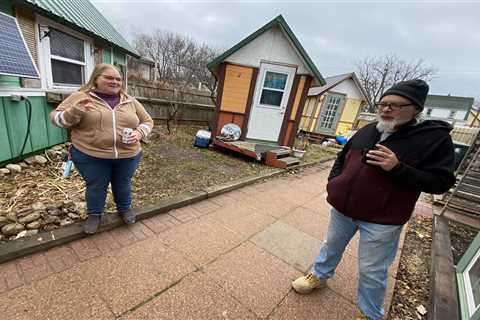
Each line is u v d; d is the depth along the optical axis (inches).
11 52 113.3
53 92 154.9
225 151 250.7
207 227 107.7
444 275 87.4
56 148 162.9
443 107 1296.8
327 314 70.9
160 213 112.0
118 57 258.2
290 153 258.7
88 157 76.7
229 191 154.6
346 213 62.4
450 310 70.9
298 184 192.7
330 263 74.5
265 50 240.8
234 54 241.3
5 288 62.7
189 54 1016.2
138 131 83.4
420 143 51.1
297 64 243.1
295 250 100.7
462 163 205.9
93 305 62.2
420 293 84.7
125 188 91.4
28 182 115.4
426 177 48.9
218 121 262.1
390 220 55.7
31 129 141.9
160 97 372.8
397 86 51.9
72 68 182.7
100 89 75.7
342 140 459.8
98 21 221.1
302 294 76.9
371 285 60.6
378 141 58.1
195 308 66.2
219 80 250.2
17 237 77.3
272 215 130.5
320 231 120.1
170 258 83.7
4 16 113.7
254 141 269.3
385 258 58.9
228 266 84.5
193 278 76.5
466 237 135.8
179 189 138.4
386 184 54.7
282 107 257.6
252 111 259.0
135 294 67.3
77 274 70.6
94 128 74.2
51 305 60.3
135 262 79.1
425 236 130.1
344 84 489.1
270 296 74.3
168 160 193.5
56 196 107.0
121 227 96.5
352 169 61.1
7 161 125.6
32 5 126.0
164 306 65.2
